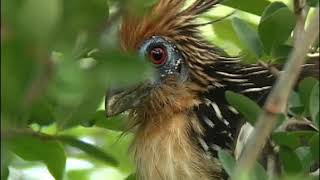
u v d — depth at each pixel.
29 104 4.49
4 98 4.42
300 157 6.93
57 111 6.49
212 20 10.04
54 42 4.40
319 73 8.53
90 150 6.88
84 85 4.69
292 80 5.29
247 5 8.65
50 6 4.19
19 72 4.36
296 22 7.08
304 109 6.96
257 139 5.35
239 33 7.57
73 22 4.49
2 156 4.75
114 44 4.89
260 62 7.70
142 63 4.86
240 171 5.34
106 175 11.87
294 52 5.31
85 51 5.03
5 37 4.23
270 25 7.18
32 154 7.66
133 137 9.94
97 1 4.58
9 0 4.18
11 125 4.77
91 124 8.91
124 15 5.04
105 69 4.75
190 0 10.42
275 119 5.44
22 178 10.27
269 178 6.70
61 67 4.63
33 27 4.19
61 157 7.81
